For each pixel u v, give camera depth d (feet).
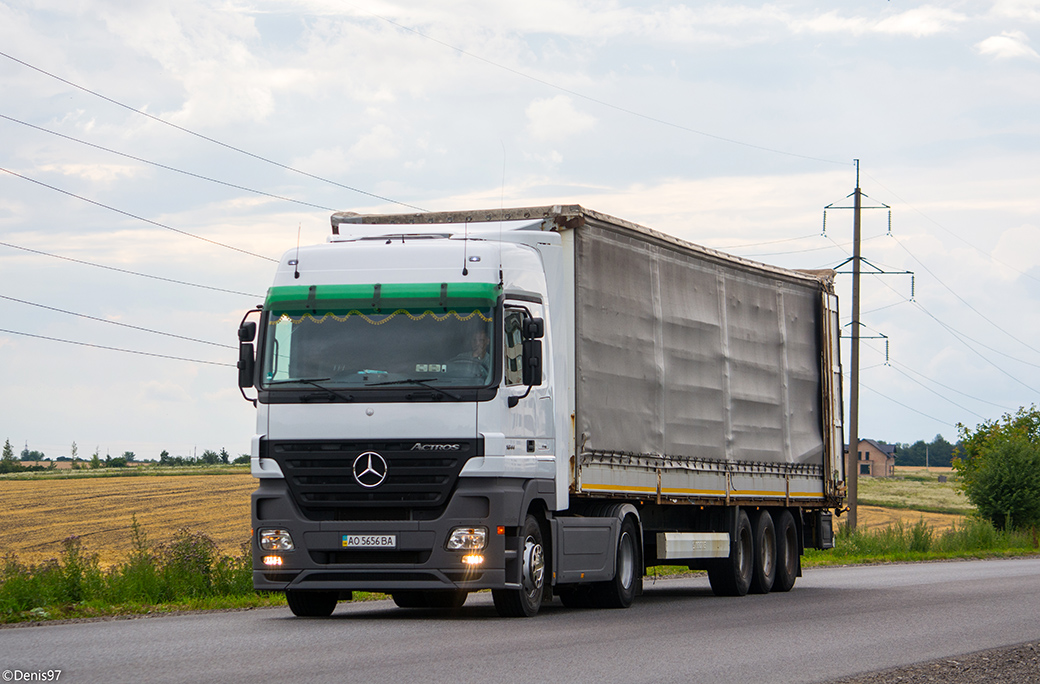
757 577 107.24
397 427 68.54
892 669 53.11
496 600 72.18
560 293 79.30
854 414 246.68
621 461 84.89
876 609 85.30
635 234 88.74
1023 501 272.92
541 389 74.13
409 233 80.43
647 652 55.93
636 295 88.63
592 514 83.35
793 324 116.06
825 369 121.08
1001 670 54.24
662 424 91.45
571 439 78.64
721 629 68.33
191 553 93.25
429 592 87.10
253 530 69.82
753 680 48.06
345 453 68.74
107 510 301.84
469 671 47.98
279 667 48.21
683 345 95.35
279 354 70.49
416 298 70.18
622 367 85.92
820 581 130.21
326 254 72.08
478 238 78.64
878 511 442.91
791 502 113.50
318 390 69.21
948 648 61.72
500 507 68.59
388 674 46.65
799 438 115.85
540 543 73.87
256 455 70.03
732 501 102.42
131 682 43.70
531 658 52.47
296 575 69.10
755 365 107.86
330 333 70.33
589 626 68.03
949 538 244.22
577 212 80.38
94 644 56.44
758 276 109.70
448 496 68.18
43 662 49.39
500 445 68.69
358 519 68.85
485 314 69.82
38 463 526.16
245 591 90.89
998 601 93.56
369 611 80.12
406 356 69.41
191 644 56.49
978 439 322.96
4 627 67.10
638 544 88.17
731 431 102.68
